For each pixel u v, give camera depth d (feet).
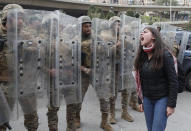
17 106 8.13
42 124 13.15
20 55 7.94
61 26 9.04
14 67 7.86
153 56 8.02
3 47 7.92
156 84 8.14
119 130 12.43
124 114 13.92
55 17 8.74
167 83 8.11
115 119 13.92
